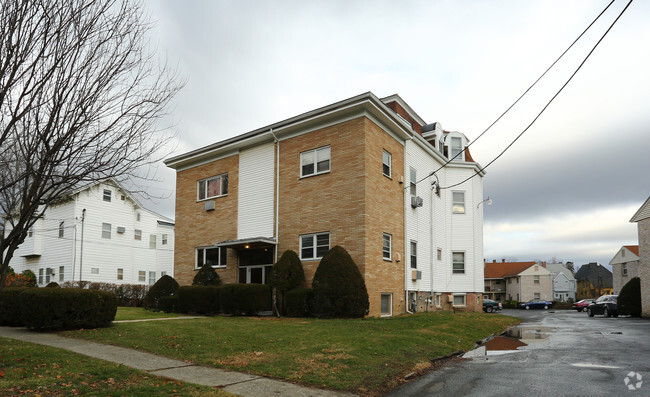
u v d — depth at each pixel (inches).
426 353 397.1
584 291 4079.7
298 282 691.4
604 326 753.6
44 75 256.8
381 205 709.9
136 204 1451.8
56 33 252.5
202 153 900.6
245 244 762.2
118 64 280.5
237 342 411.5
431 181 932.6
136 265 1443.2
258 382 289.6
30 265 1365.7
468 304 991.0
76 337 425.4
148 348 381.1
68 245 1274.6
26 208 269.0
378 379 305.3
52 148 258.2
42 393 235.9
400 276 757.9
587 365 351.9
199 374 304.2
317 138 733.9
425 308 850.1
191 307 735.1
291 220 745.6
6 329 486.6
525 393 266.8
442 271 955.3
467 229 1020.5
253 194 815.1
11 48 240.1
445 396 267.3
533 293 2797.7
